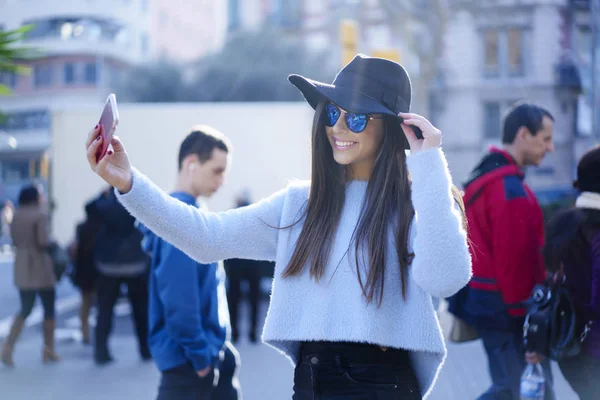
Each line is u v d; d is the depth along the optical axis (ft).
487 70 140.56
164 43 255.91
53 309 35.14
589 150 14.60
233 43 170.71
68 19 217.77
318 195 10.66
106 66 219.61
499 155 17.98
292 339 10.35
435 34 117.50
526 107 18.54
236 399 16.15
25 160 175.52
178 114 61.52
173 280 14.78
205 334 15.33
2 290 68.18
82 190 62.64
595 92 78.18
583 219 14.33
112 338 41.86
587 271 14.21
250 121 61.11
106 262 34.24
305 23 185.78
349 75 10.70
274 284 10.70
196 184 15.87
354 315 10.16
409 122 10.14
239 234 10.80
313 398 10.34
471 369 28.27
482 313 17.60
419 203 9.89
